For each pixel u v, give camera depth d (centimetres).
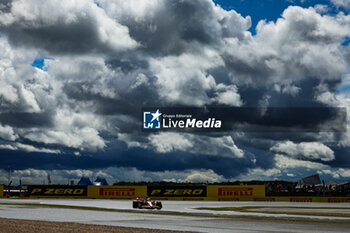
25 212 2686
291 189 6166
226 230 1672
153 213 2703
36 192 5772
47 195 5766
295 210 3206
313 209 3381
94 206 3578
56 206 3478
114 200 5197
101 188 5747
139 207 3288
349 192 5422
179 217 2372
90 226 1759
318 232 1622
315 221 2139
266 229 1723
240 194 5597
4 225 1758
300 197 5450
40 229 1614
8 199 5341
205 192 5669
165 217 2364
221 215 2520
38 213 2594
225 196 5625
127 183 6275
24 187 7850
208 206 3816
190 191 5678
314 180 6062
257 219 2259
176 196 5675
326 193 5469
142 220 2144
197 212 2823
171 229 1694
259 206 3866
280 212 2895
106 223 1959
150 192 5709
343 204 4506
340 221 2131
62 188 5766
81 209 3073
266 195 5541
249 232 1605
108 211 2905
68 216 2366
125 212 2798
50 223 1878
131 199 5688
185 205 4006
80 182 6756
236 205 4084
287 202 5150
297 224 1962
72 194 5747
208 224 1939
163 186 5709
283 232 1614
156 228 1731
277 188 6103
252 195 5569
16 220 2023
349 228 1789
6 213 2575
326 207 3731
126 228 1702
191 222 2044
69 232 1527
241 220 2180
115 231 1581
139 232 1555
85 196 5731
